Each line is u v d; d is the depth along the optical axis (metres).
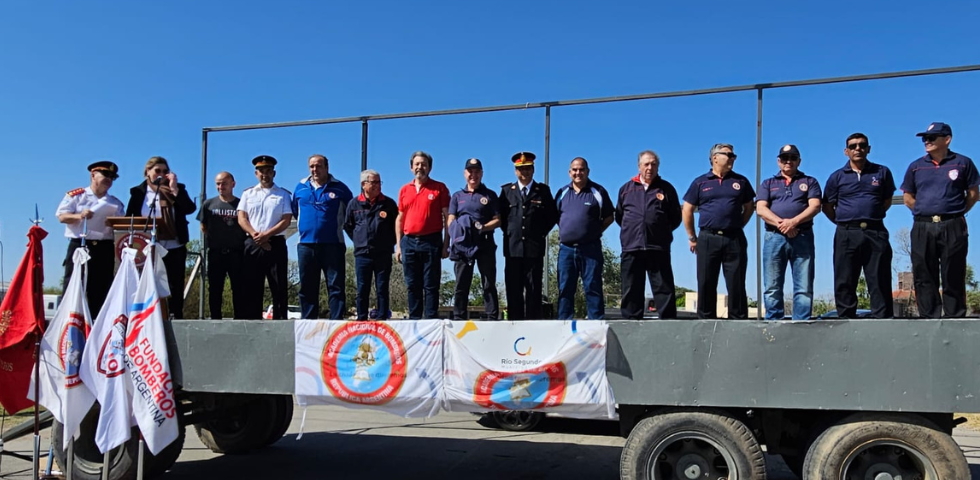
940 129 5.09
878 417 4.48
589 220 5.80
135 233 5.79
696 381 4.68
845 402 4.45
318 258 6.32
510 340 5.01
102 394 5.43
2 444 5.95
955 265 5.04
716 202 5.55
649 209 5.66
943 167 5.11
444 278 7.77
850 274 5.38
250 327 5.55
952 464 4.30
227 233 6.71
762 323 4.59
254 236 6.39
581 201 5.86
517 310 6.07
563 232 5.85
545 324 4.95
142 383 5.45
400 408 5.26
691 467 4.79
